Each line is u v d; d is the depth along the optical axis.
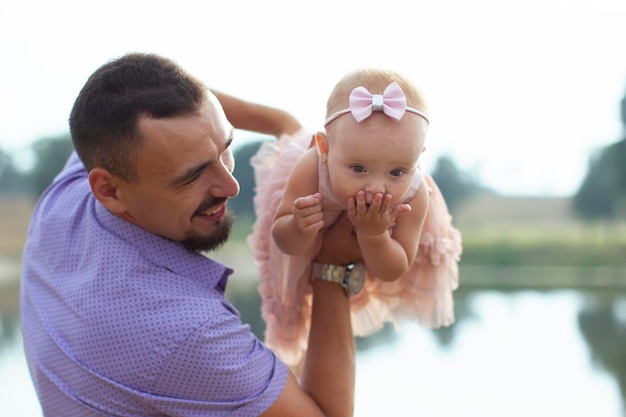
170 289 1.48
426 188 1.67
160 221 1.50
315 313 1.73
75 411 1.52
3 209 16.44
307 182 1.67
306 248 1.60
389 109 1.47
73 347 1.49
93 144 1.45
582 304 10.10
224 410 1.45
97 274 1.49
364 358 6.36
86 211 1.62
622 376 5.55
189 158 1.42
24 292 1.69
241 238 14.51
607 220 21.67
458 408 4.79
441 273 1.80
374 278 1.89
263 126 2.07
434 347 6.81
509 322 8.38
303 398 1.56
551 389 5.28
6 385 5.17
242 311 6.41
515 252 19.16
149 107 1.40
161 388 1.43
